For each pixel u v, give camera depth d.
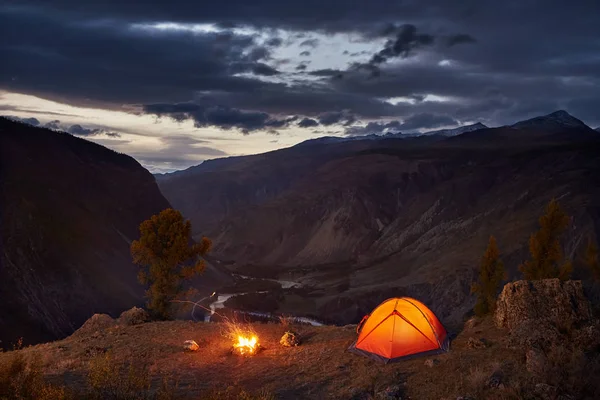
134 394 11.86
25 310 50.72
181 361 17.03
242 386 14.17
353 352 16.78
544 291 16.56
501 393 11.91
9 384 11.07
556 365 12.72
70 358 17.52
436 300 78.12
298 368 15.82
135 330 22.89
